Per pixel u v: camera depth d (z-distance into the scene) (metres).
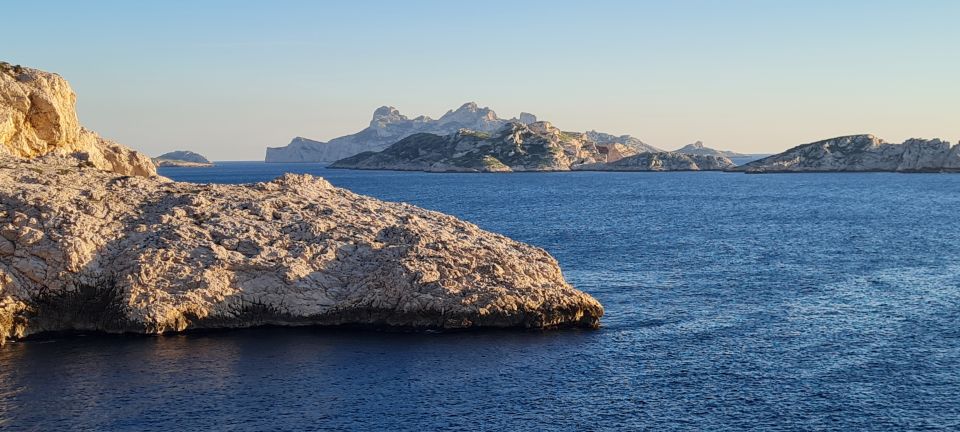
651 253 82.50
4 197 52.31
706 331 49.94
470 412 37.09
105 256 50.78
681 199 180.38
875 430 35.00
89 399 38.50
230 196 58.75
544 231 105.56
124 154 80.88
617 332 49.81
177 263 50.69
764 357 44.62
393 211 61.41
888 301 58.03
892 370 42.34
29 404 37.84
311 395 39.12
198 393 39.34
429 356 45.03
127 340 47.62
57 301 49.03
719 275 68.75
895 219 124.25
